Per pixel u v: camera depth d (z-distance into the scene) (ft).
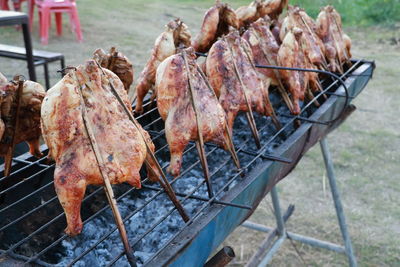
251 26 10.27
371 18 34.32
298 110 9.93
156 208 7.76
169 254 5.49
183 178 8.72
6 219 6.79
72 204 5.47
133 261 5.43
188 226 6.10
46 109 5.48
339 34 13.67
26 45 16.49
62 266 6.20
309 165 17.42
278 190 15.92
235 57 8.64
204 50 10.82
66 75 5.67
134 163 5.82
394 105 22.26
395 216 14.42
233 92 8.29
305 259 12.85
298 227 14.06
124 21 34.47
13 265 5.38
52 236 7.00
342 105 11.53
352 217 14.37
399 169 16.94
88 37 29.99
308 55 11.19
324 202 15.24
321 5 33.71
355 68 13.89
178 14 36.88
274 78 10.02
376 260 12.60
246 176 7.44
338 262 12.67
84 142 5.56
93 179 5.57
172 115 6.97
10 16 15.23
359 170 16.88
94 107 5.78
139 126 6.32
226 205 6.59
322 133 10.87
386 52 28.84
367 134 19.51
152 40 29.99
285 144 8.62
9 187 7.04
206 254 6.56
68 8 28.35
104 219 7.47
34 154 7.55
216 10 10.28
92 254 6.53
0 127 6.23
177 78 7.01
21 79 6.57
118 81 6.49
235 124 11.32
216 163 9.36
